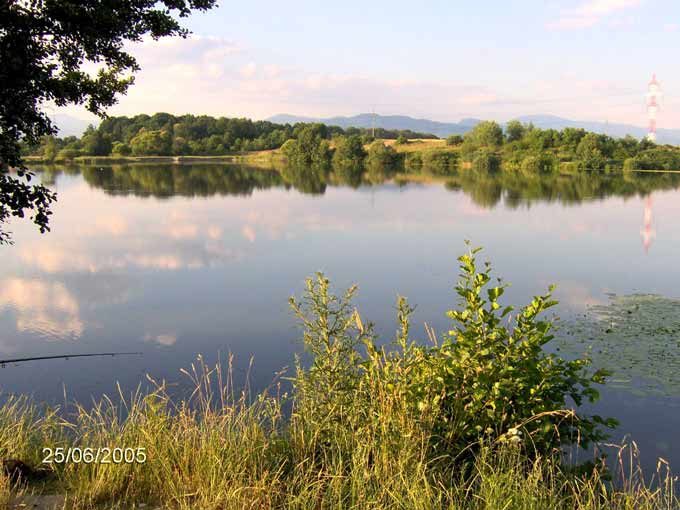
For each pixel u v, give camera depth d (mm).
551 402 4227
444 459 3875
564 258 20516
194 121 138375
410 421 3869
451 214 34125
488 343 4262
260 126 145750
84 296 14547
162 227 27844
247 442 4004
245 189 51688
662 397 7945
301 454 3977
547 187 54094
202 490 3477
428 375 4254
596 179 64938
